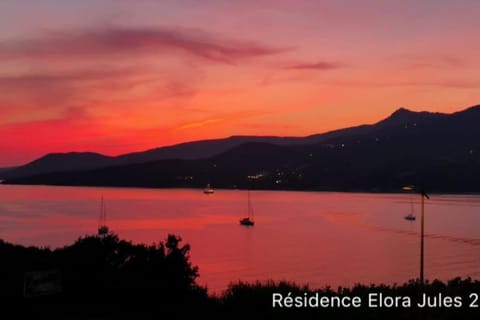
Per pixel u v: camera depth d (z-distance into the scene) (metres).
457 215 197.75
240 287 12.45
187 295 13.17
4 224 142.12
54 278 12.52
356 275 73.69
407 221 172.75
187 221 162.38
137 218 170.00
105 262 13.94
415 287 12.88
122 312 11.55
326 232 139.12
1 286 12.62
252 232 136.75
